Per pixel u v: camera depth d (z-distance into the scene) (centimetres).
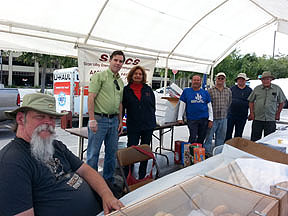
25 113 146
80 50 394
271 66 2506
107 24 402
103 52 418
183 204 133
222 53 658
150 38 481
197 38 546
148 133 353
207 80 923
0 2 297
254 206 130
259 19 514
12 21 325
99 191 176
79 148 409
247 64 2158
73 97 831
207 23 502
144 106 340
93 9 361
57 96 908
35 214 145
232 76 1955
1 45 354
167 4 405
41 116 148
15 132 153
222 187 153
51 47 384
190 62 628
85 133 369
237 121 571
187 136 786
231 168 185
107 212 157
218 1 427
